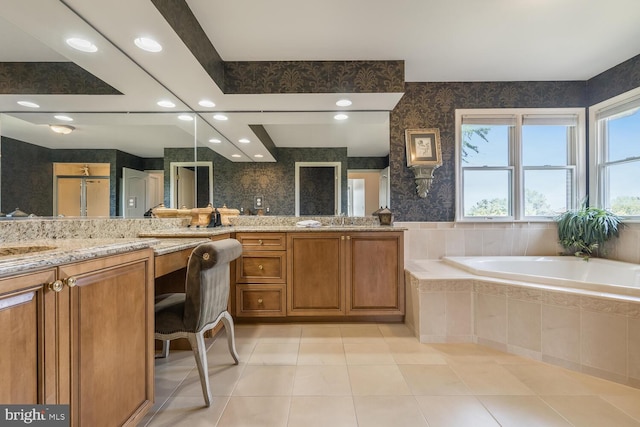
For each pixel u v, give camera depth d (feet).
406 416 4.59
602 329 5.66
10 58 5.17
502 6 6.32
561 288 6.23
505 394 5.15
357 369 6.02
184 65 6.52
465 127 10.43
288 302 8.48
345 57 8.19
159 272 4.76
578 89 10.18
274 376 5.76
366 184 10.19
